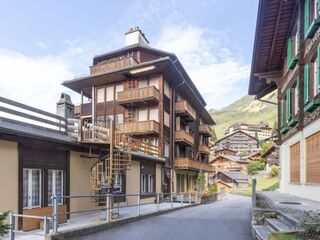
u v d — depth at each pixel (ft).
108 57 106.52
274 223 29.27
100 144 47.85
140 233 35.42
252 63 61.16
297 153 53.21
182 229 37.22
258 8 45.57
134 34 107.65
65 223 40.40
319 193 40.09
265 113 625.00
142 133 89.20
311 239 20.54
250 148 343.87
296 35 49.14
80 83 101.96
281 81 65.82
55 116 45.01
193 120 121.70
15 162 36.96
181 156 116.37
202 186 111.65
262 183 183.93
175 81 103.86
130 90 91.61
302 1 44.55
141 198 75.72
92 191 49.88
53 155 44.19
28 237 31.60
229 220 44.11
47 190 42.73
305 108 43.34
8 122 35.19
